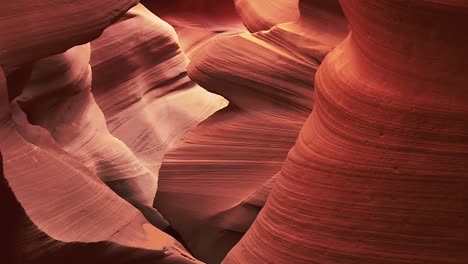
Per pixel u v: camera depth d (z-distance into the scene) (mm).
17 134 2666
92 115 3512
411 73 2068
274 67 3072
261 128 3082
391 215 2066
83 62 3426
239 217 3057
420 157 2053
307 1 3109
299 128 3035
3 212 2410
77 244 2596
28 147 2682
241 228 3064
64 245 2570
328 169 2158
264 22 3494
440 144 2045
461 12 1938
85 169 2984
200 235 3156
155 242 2816
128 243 2734
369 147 2107
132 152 3654
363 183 2100
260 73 3078
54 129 3316
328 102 2219
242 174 3088
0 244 2453
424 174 2047
